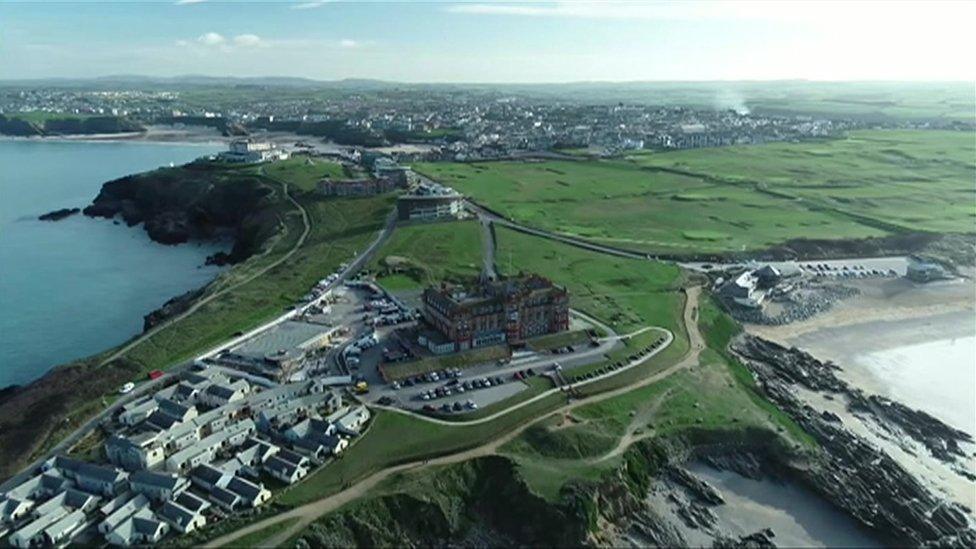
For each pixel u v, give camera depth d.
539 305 187.75
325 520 118.12
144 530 114.00
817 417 165.38
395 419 148.50
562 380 167.75
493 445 141.00
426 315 195.88
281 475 128.38
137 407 147.75
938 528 130.12
